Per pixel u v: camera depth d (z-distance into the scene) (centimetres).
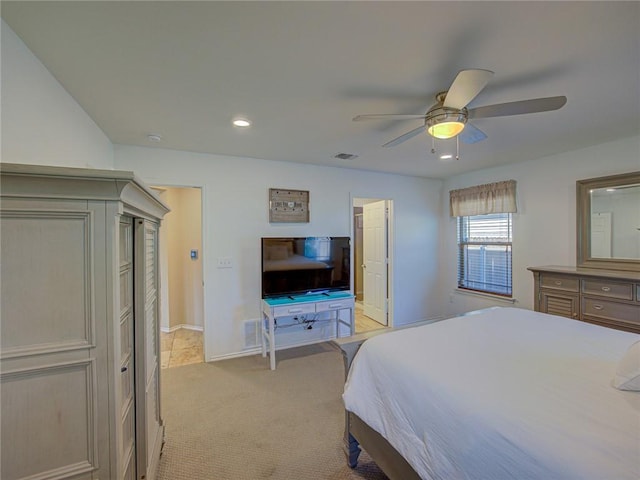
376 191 452
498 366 144
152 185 320
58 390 100
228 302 360
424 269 496
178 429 225
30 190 94
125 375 139
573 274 300
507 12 128
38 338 97
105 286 103
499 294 423
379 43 149
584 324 211
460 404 118
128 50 152
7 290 94
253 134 280
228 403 261
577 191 331
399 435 139
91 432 104
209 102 213
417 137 294
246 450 203
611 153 309
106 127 258
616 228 306
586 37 145
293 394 276
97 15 127
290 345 395
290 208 387
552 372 137
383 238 492
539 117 244
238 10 126
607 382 128
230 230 359
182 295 480
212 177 348
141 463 153
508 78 183
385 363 159
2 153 129
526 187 387
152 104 214
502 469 98
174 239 471
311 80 185
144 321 154
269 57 161
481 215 448
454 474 112
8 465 96
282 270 362
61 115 185
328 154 350
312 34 142
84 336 102
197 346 403
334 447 205
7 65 132
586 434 94
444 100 178
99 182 99
